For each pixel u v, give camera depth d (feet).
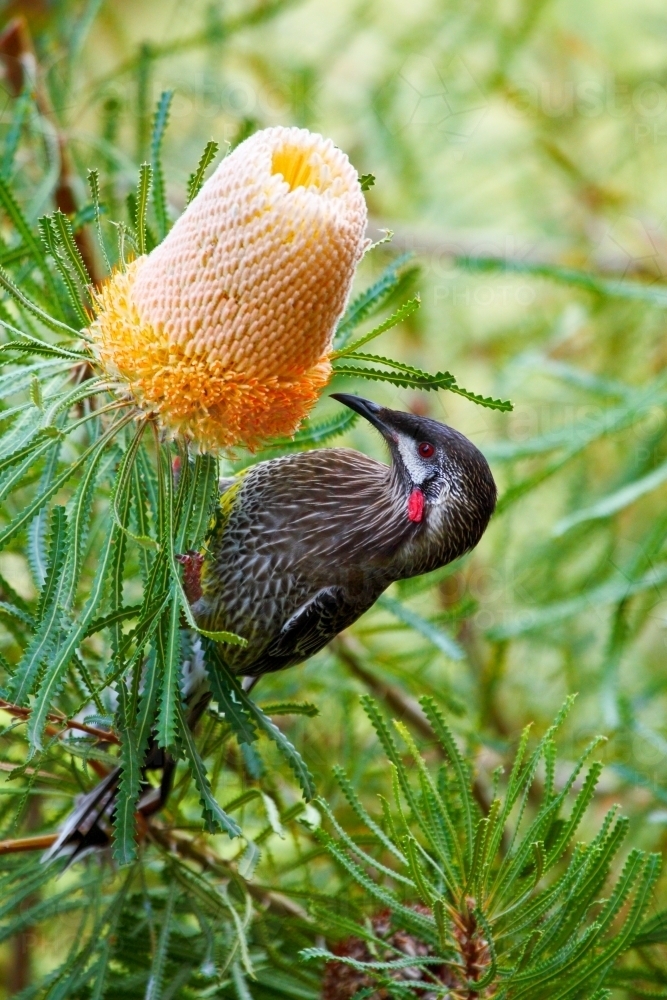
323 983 5.49
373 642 6.12
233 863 5.54
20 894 5.48
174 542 5.31
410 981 5.37
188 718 5.58
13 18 5.95
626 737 6.00
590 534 6.18
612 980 5.51
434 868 5.41
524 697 6.16
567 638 6.15
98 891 5.50
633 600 6.04
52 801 5.75
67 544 5.28
